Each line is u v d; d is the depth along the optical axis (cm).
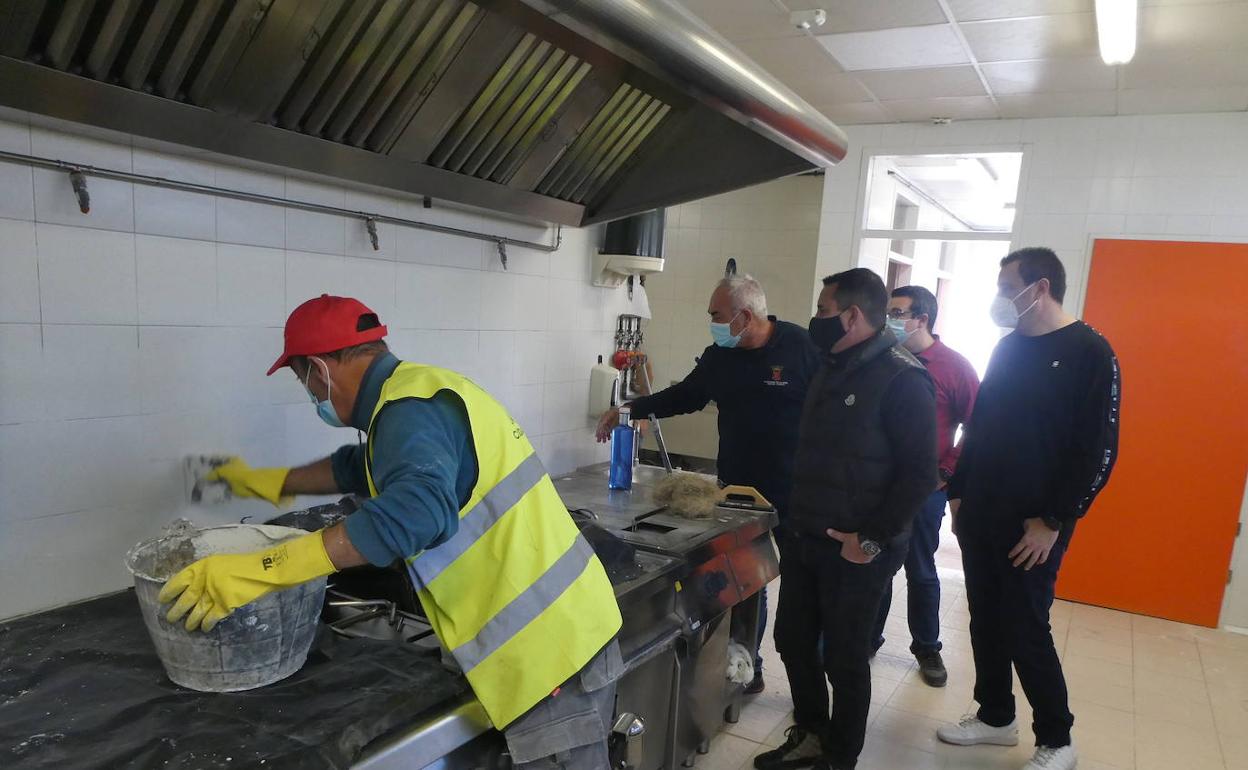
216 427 173
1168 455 365
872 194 445
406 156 179
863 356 198
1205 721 267
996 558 222
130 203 152
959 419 288
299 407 190
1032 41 288
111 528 156
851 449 196
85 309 148
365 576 152
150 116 135
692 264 539
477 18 152
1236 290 350
